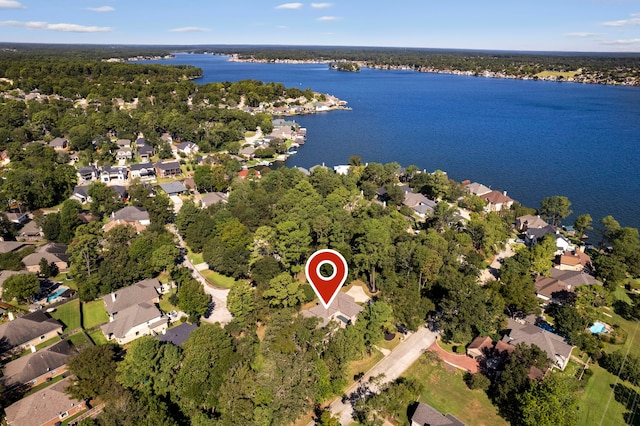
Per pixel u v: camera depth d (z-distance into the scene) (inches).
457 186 6200.8
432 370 3004.4
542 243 4439.0
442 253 3934.5
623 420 2598.4
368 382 2878.9
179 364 2682.1
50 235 4640.8
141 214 5260.8
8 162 7224.4
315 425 2549.2
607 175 7647.6
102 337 3284.9
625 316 3673.7
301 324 2930.6
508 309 3622.0
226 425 2305.6
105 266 3811.5
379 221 4387.3
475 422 2583.7
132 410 2283.5
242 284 3321.9
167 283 3981.3
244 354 2795.3
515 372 2659.9
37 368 2822.3
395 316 3292.3
